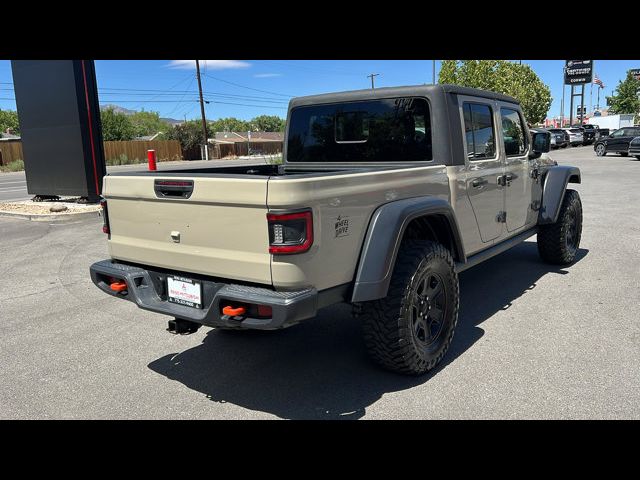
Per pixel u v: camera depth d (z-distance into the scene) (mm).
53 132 13039
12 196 17406
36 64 12805
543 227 6348
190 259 3299
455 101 4293
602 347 4094
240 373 3895
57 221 11242
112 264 3859
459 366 3846
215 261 3162
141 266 3725
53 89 12672
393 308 3416
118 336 4699
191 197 3176
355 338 4504
